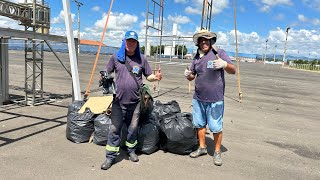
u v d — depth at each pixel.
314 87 21.08
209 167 4.67
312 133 7.34
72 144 5.30
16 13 8.42
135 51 4.41
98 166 4.43
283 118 9.00
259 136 6.70
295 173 4.70
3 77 8.47
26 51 9.00
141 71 4.47
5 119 6.86
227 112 9.25
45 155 4.75
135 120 4.57
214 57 4.57
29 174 4.07
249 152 5.55
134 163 4.61
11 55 37.91
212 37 4.57
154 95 11.88
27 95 8.95
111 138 4.37
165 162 4.74
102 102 5.60
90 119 5.37
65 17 6.95
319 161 5.32
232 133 6.79
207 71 4.61
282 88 18.59
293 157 5.45
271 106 11.13
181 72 27.05
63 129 6.20
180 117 5.26
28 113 7.53
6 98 8.63
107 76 4.53
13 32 7.17
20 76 16.12
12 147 5.05
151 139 4.96
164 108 6.08
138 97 4.48
